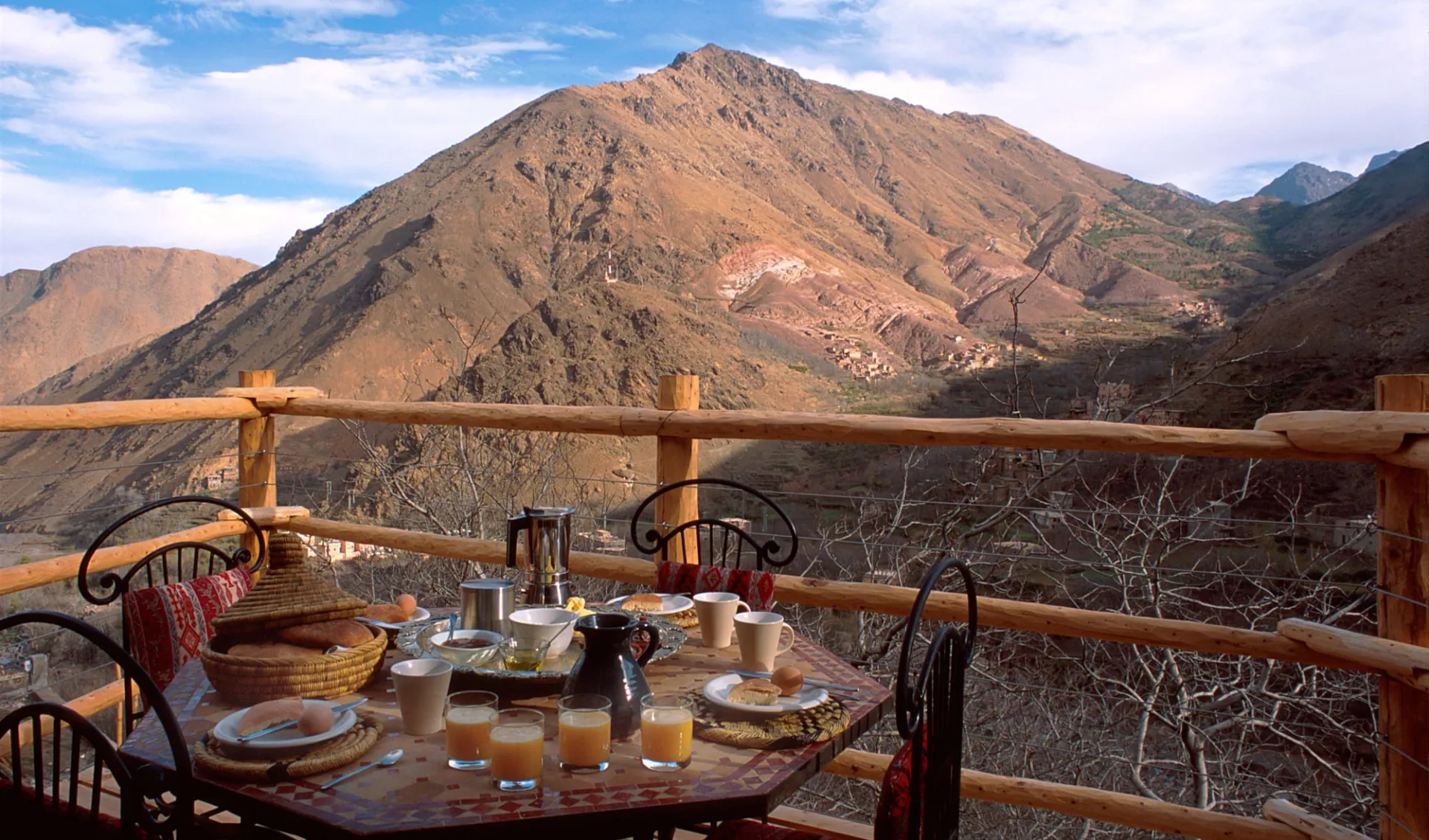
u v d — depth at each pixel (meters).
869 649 4.45
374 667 1.54
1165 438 2.07
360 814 1.09
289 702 1.32
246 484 3.12
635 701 1.39
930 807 1.25
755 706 1.42
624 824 1.12
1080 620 2.13
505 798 1.15
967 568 1.37
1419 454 1.74
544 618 1.61
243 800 1.14
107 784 2.44
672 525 2.67
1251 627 3.79
